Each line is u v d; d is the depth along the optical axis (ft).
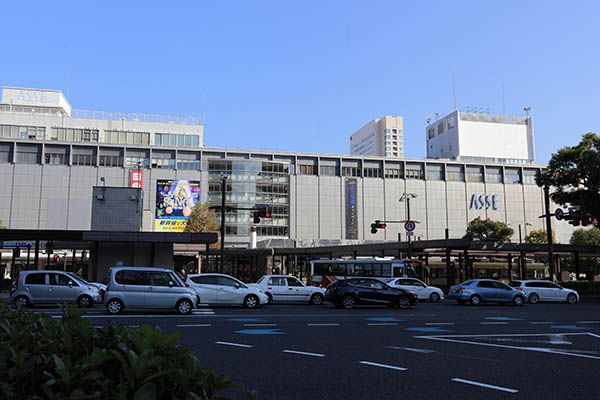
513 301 91.35
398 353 32.48
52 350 10.92
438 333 43.88
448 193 339.77
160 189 287.89
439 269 165.27
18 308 17.06
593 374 26.14
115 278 60.13
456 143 407.03
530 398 21.06
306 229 314.76
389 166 336.70
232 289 72.38
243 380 23.66
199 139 317.63
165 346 10.41
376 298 77.56
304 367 27.22
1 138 281.95
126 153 296.71
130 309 66.69
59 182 285.02
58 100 326.24
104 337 11.23
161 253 98.94
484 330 46.70
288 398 20.44
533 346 36.24
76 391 8.47
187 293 61.31
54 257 143.95
